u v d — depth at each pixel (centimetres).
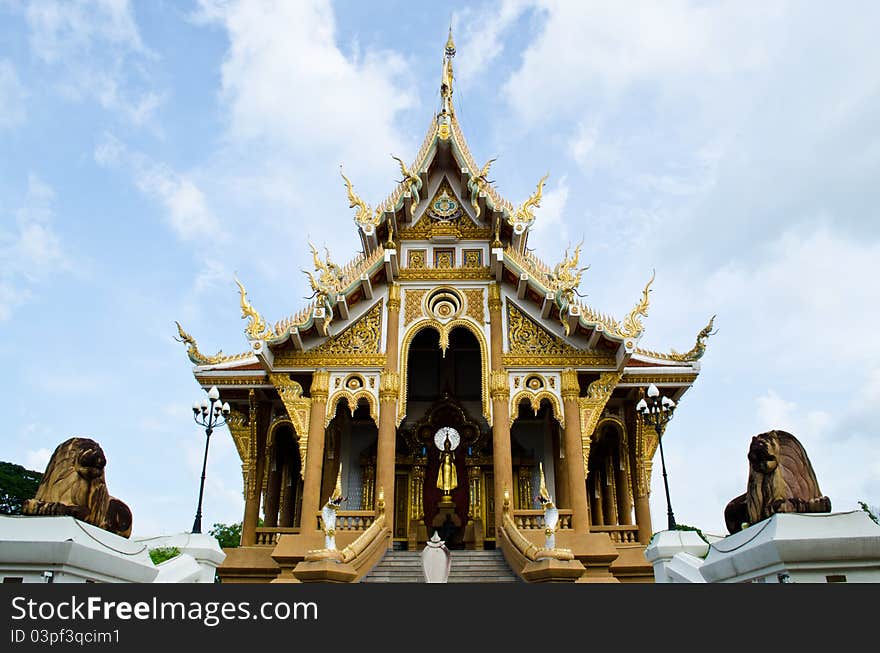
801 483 970
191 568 1328
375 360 2011
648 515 2114
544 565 1366
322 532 1823
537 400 1969
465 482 2336
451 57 2314
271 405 2267
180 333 2125
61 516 940
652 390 1667
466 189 2194
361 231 2172
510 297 2095
